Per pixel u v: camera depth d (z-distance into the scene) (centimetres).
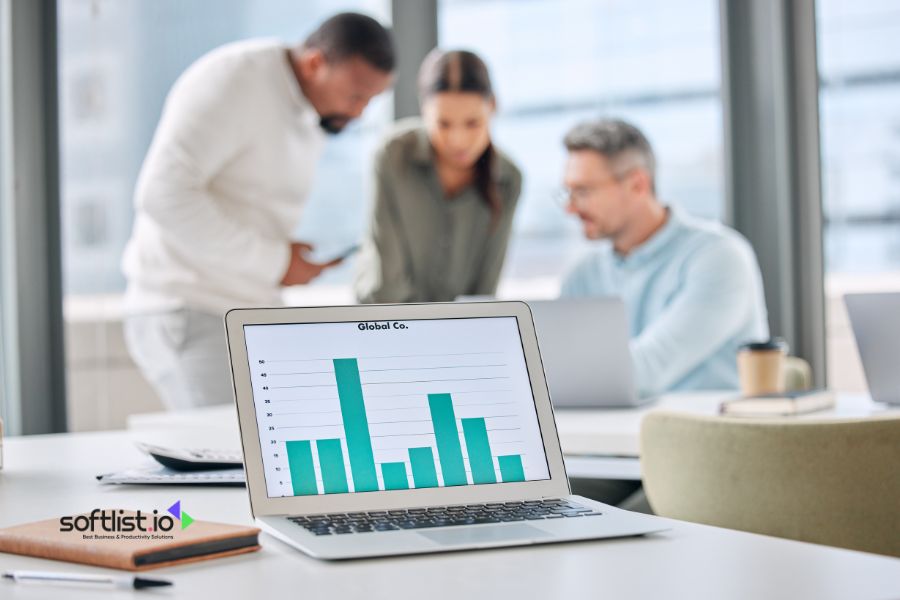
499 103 334
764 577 71
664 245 265
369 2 335
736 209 327
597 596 67
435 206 289
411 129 291
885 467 124
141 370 304
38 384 294
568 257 333
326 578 71
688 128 330
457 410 98
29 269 292
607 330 197
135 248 280
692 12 328
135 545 75
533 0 336
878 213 314
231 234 265
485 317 103
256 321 95
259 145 270
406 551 77
